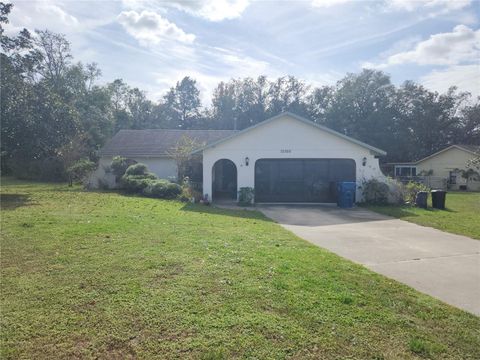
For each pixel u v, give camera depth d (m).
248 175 16.80
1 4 17.55
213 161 16.81
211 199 16.91
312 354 3.05
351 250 7.09
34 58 20.75
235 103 57.72
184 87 67.44
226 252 6.20
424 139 47.22
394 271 5.62
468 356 3.09
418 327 3.59
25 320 3.51
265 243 7.20
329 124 50.66
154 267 5.22
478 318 3.84
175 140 25.61
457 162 33.94
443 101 46.69
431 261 6.26
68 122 18.16
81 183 23.55
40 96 17.23
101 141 35.66
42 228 7.90
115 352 3.01
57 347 3.06
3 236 7.07
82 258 5.63
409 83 48.38
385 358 3.02
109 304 3.91
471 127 46.53
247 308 3.87
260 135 16.77
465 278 5.28
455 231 9.34
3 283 4.49
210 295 4.20
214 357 2.95
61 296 4.11
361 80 50.41
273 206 15.60
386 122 46.94
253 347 3.12
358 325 3.57
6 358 2.89
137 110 60.22
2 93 15.52
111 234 7.43
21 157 17.36
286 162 16.81
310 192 16.80
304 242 7.59
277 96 56.97
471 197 21.39
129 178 18.44
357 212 13.61
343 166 16.78
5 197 15.25
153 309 3.80
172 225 8.88
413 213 13.11
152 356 2.96
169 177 21.94
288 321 3.61
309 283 4.71
